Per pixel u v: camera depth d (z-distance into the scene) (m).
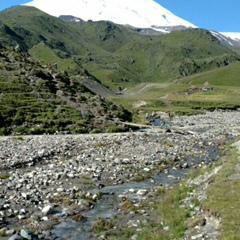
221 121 117.00
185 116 140.88
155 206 26.19
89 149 51.19
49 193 29.05
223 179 26.42
